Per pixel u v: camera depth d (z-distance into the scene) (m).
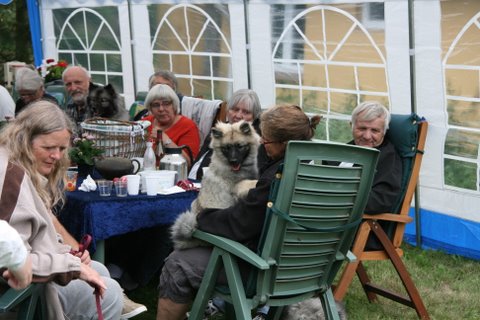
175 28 7.33
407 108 5.34
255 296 2.85
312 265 2.96
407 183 3.90
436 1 4.99
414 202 5.55
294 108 2.96
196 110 5.59
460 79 4.98
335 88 5.86
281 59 6.25
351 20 5.60
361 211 3.01
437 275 4.84
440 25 5.02
